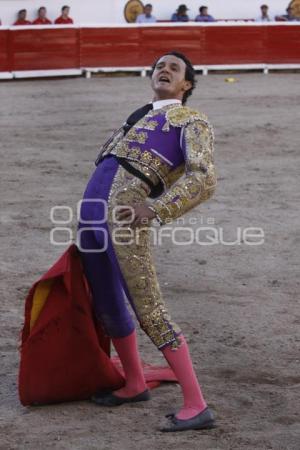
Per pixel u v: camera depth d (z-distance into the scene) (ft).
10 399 27.50
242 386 28.43
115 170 25.03
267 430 24.97
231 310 36.58
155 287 25.05
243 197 58.13
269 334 33.78
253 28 131.64
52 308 26.40
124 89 112.37
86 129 83.92
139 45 127.95
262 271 42.45
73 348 26.50
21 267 42.73
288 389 28.19
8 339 32.89
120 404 26.96
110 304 26.40
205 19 138.21
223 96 106.63
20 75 123.75
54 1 135.23
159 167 24.81
